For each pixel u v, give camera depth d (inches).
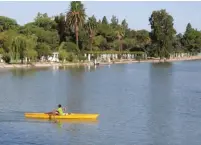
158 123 1948.8
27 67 6122.1
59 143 1603.1
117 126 1881.2
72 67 6466.5
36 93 3105.3
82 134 1732.3
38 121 1961.1
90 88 3481.8
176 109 2348.7
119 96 2942.9
